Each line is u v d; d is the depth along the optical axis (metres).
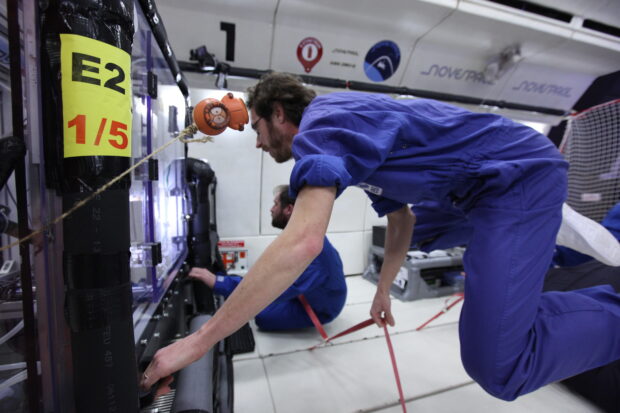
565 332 0.86
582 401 1.29
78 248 0.48
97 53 0.47
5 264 0.57
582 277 1.64
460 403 1.25
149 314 0.86
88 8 0.46
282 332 1.83
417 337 1.79
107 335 0.51
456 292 2.57
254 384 1.34
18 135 0.46
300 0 1.97
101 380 0.51
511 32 2.37
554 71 2.96
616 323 0.90
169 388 0.77
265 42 2.16
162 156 1.09
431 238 1.48
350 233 3.04
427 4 2.03
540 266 0.85
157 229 0.99
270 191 2.71
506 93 3.02
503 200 0.85
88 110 0.47
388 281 1.32
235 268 2.62
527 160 0.85
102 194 0.49
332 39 2.26
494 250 0.84
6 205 0.55
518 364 0.82
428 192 0.90
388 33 2.32
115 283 0.52
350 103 0.80
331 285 1.75
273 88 0.90
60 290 0.52
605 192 2.68
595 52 2.71
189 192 1.76
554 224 0.89
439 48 2.51
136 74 0.84
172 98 1.25
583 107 3.32
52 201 0.50
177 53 2.08
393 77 2.60
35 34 0.47
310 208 0.59
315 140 0.67
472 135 0.87
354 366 1.48
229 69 2.12
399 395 1.26
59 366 0.53
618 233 1.71
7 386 0.55
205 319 1.23
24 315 0.49
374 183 0.85
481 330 0.84
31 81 0.47
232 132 2.55
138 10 0.78
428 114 0.87
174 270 1.22
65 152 0.46
